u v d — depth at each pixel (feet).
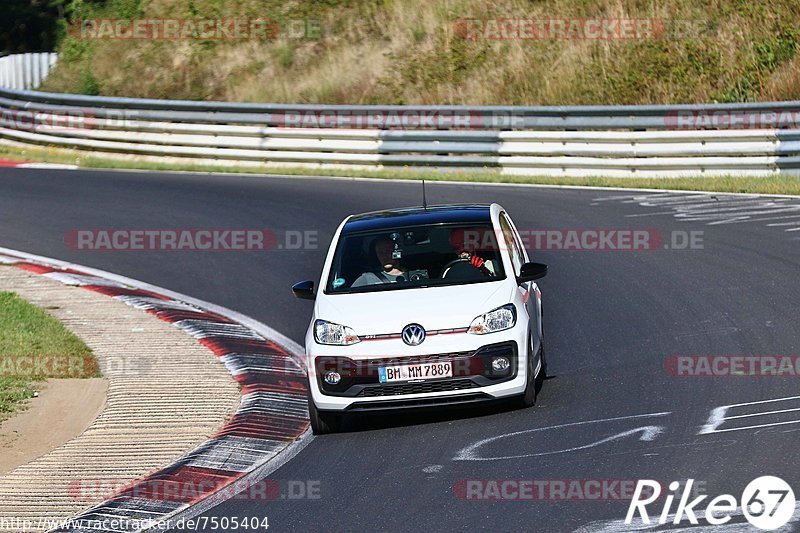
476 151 270.05
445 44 353.31
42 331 141.69
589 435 91.20
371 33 370.73
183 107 304.30
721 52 317.22
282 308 158.10
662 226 192.13
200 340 138.31
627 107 257.96
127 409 110.01
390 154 279.08
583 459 84.69
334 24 380.37
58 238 209.15
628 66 322.96
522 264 114.62
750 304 136.67
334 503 80.23
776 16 322.55
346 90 345.72
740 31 322.34
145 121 309.01
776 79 305.53
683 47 323.16
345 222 117.50
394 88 341.82
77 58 399.65
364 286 106.11
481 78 336.29
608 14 343.26
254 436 100.58
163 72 378.73
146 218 224.74
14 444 100.32
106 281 176.45
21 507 83.05
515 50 342.03
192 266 185.78
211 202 239.50
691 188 230.07
